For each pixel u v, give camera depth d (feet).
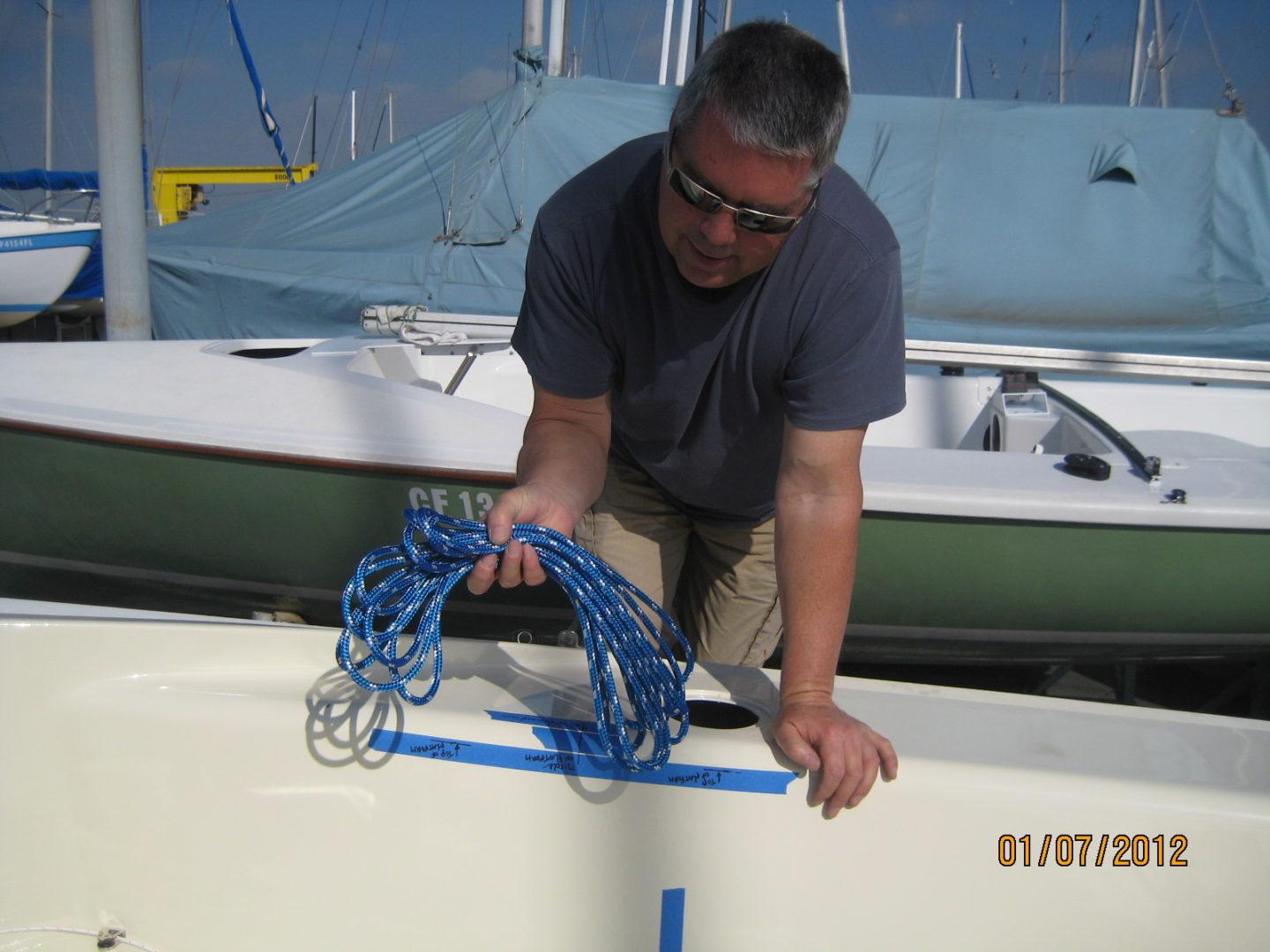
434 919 4.64
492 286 22.38
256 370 9.80
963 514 8.40
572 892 4.54
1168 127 23.62
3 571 10.36
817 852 4.43
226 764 4.67
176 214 45.01
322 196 25.34
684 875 4.48
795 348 4.67
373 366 11.22
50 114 42.45
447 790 4.55
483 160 23.85
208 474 9.12
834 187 4.51
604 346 5.08
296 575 9.56
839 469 4.54
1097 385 12.82
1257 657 9.53
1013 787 4.32
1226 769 4.51
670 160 3.95
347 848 4.65
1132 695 9.83
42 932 4.79
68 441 9.29
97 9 14.38
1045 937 4.42
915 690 5.16
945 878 4.39
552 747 4.46
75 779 4.75
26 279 27.35
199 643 4.86
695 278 4.35
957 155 23.50
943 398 13.00
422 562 4.06
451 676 5.04
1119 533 8.44
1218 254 22.36
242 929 4.78
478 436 8.97
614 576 4.21
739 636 6.75
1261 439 12.78
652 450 5.78
